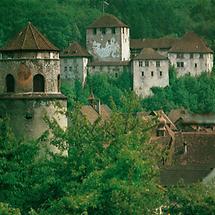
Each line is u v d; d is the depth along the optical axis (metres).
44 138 126.00
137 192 109.44
